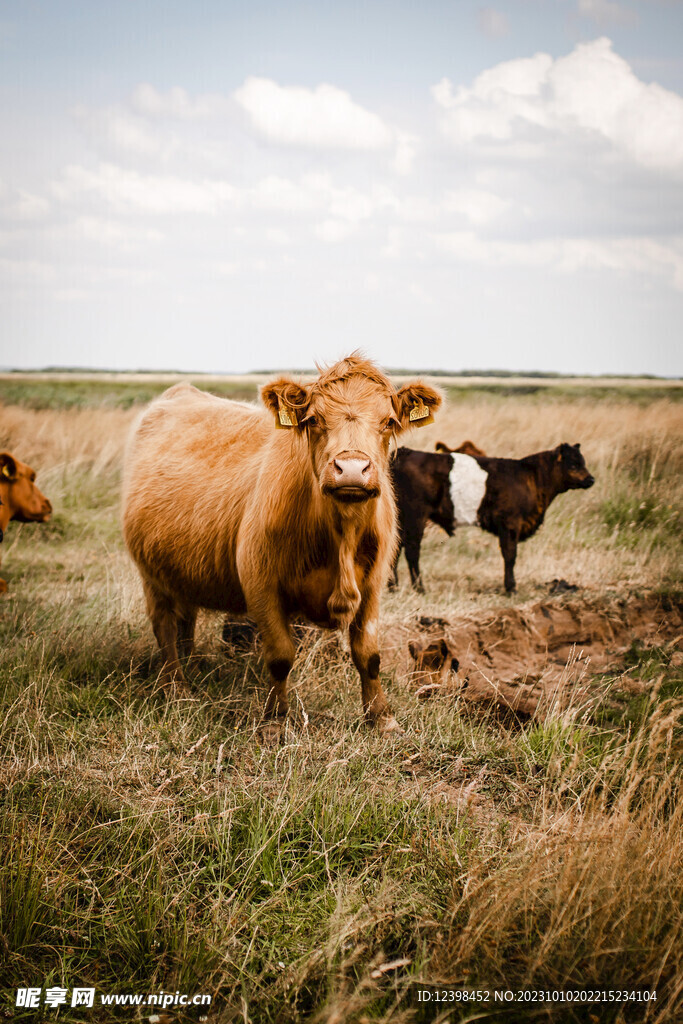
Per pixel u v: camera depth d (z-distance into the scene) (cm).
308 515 394
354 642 419
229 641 545
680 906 254
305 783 348
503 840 308
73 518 1010
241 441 489
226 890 293
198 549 475
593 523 973
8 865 281
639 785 329
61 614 573
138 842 300
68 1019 240
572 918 249
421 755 393
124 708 432
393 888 282
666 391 3105
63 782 346
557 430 1504
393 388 377
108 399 2562
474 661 484
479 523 831
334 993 236
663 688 449
